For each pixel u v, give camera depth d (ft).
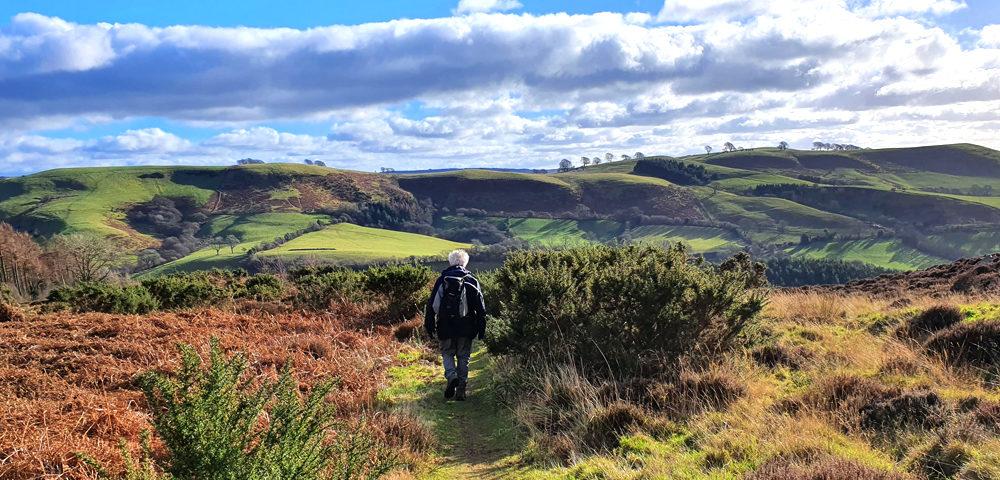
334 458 11.31
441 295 21.40
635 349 20.75
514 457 15.16
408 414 17.95
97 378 19.27
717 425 14.60
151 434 13.80
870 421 13.76
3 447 12.50
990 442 11.20
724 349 21.52
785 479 10.45
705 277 22.03
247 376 19.61
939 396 14.32
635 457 13.05
